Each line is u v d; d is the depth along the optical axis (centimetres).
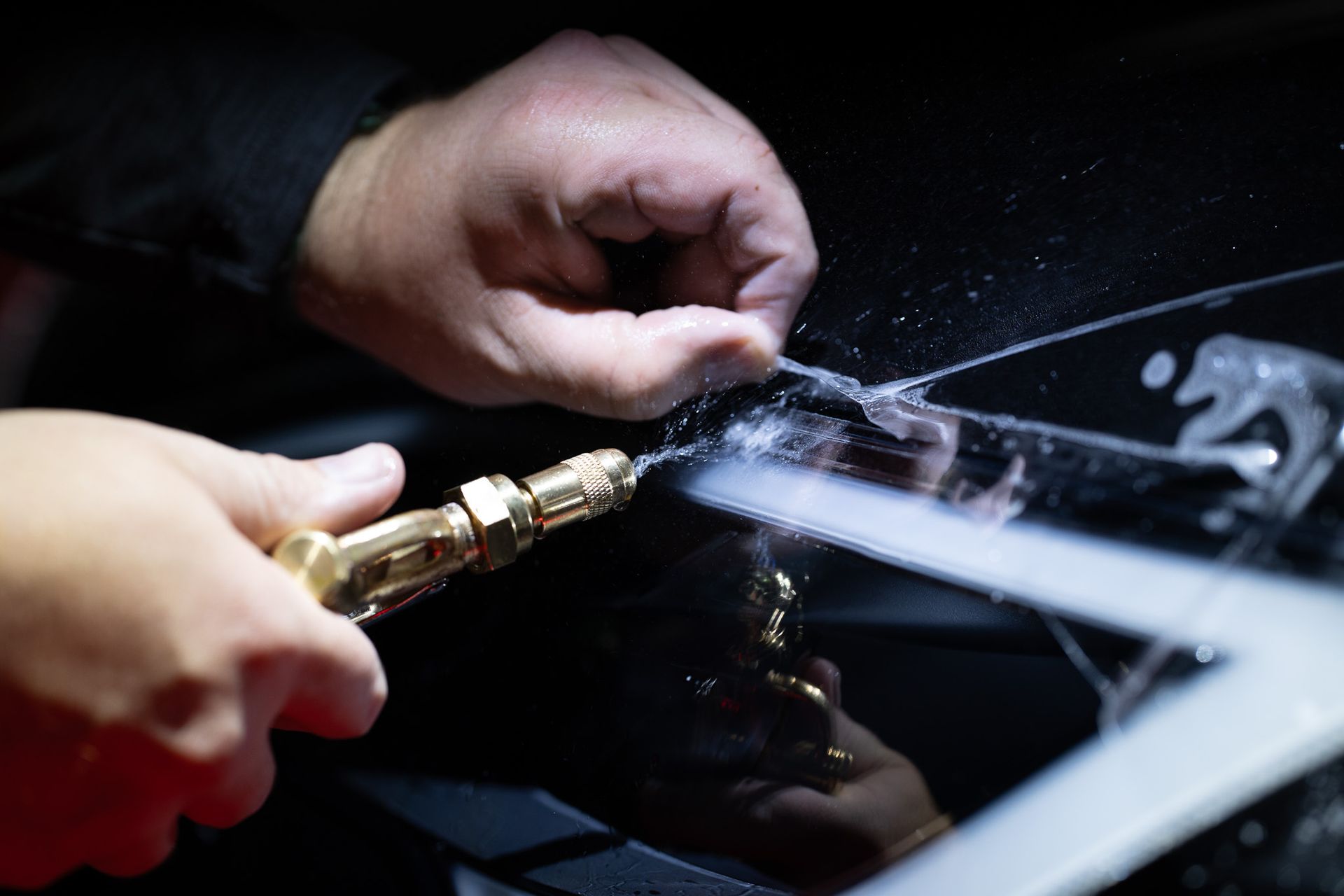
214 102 97
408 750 71
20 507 45
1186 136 80
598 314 76
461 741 70
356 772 71
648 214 74
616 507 61
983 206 79
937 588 61
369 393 100
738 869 60
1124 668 54
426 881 64
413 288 84
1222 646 52
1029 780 54
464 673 73
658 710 66
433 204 82
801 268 74
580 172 73
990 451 64
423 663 74
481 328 82
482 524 52
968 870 53
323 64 99
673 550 69
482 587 74
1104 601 56
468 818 67
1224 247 70
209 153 96
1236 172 76
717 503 69
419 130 89
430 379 90
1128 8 90
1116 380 65
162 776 48
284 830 69
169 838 54
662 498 71
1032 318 71
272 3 128
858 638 62
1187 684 52
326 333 104
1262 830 48
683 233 75
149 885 68
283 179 95
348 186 93
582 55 86
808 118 90
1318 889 45
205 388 111
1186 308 67
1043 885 51
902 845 56
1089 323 69
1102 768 52
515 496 54
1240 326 64
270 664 48
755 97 92
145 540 45
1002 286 73
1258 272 67
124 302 120
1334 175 73
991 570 60
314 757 73
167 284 107
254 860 68
